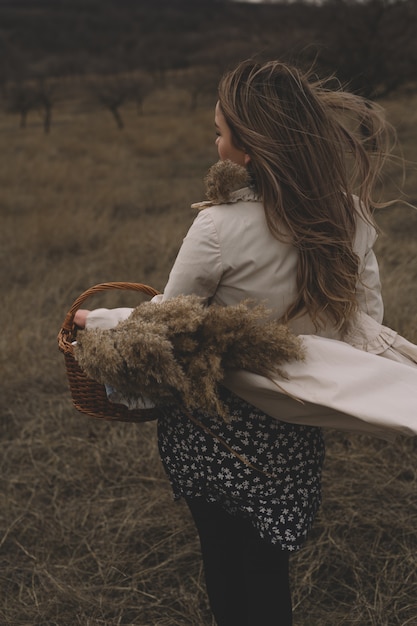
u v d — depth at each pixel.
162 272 5.45
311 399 1.35
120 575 2.32
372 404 1.32
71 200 8.80
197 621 2.10
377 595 2.12
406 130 11.05
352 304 1.45
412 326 3.48
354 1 10.23
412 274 4.71
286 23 11.41
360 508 2.52
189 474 1.54
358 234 1.50
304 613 2.11
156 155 14.28
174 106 29.00
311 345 1.41
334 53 9.94
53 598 2.19
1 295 5.05
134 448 2.97
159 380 1.33
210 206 1.45
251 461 1.48
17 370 3.73
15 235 6.98
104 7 111.62
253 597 1.56
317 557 2.29
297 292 1.43
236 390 1.43
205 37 28.98
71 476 2.86
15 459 3.02
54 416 3.26
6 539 2.51
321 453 1.59
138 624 2.11
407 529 2.40
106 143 17.12
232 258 1.39
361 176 1.49
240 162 1.46
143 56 47.12
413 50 10.04
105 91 27.25
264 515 1.49
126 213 8.26
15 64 43.22
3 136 23.09
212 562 1.62
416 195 7.38
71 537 2.51
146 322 1.36
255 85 1.40
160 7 146.75
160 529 2.51
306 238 1.38
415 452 2.83
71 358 1.51
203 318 1.35
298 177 1.39
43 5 165.88
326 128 1.41
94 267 5.70
